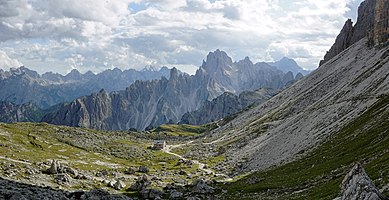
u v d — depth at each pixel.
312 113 195.25
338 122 151.12
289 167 127.25
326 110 181.12
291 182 98.19
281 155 160.50
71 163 177.38
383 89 156.75
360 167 45.47
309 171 103.44
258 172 149.00
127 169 177.12
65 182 113.88
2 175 102.69
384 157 68.38
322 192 66.62
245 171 166.62
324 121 165.88
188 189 118.44
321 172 93.12
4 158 145.75
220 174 169.38
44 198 69.44
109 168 182.12
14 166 123.50
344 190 46.41
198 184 114.75
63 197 78.50
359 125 125.00
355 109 153.00
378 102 138.88
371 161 74.62
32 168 125.00
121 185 122.81
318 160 113.50
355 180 44.28
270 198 82.56
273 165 151.12
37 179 109.12
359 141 104.50
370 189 41.28
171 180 150.00
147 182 131.88
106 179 138.62
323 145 132.12
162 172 181.50
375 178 56.31
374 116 122.50
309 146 145.12
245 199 89.38
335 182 70.88
